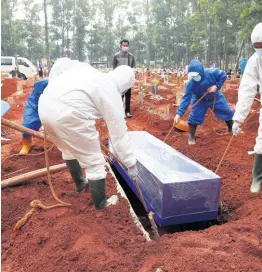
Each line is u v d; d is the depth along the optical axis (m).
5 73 24.34
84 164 3.47
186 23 43.69
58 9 55.25
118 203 3.85
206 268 2.66
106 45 60.06
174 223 3.60
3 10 46.59
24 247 3.16
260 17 21.47
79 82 3.17
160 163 4.12
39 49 59.03
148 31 50.41
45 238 3.21
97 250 2.97
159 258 2.82
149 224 4.02
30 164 5.32
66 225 3.36
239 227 3.30
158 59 66.56
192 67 5.90
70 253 2.93
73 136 3.24
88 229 3.30
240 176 4.93
